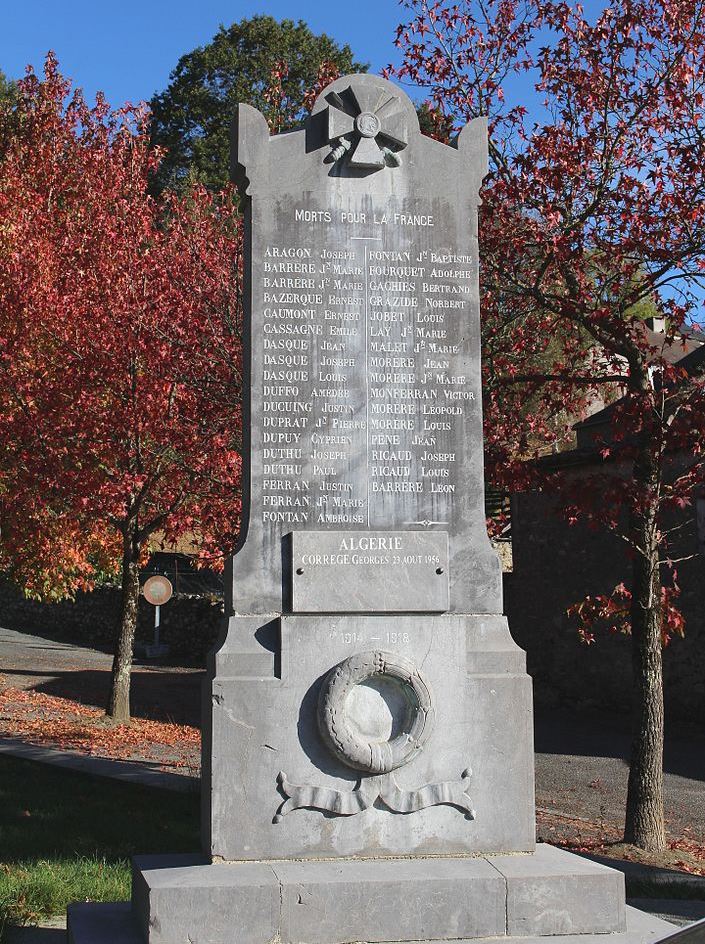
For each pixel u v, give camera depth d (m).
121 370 17.05
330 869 6.33
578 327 12.59
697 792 15.02
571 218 11.94
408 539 7.04
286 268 7.24
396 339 7.30
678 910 8.05
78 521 18.64
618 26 11.55
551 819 13.23
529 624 24.30
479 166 7.56
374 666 6.77
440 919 6.09
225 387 15.34
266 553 6.95
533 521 24.45
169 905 5.85
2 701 21.61
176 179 43.88
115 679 19.72
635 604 11.55
